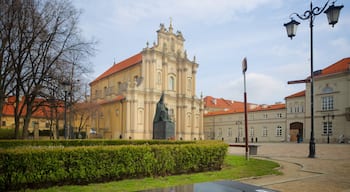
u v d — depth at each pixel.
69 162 9.30
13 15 24.00
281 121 71.19
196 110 69.88
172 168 11.61
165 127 26.70
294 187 9.46
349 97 50.97
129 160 10.43
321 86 55.69
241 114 82.56
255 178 11.28
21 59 25.69
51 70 27.64
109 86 74.44
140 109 58.88
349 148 30.14
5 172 8.30
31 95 27.41
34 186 8.80
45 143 21.70
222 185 4.23
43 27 25.95
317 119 55.81
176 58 67.19
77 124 67.81
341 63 55.56
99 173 9.74
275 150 29.22
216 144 13.67
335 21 15.52
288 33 18.31
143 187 9.07
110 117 63.50
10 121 63.78
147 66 61.03
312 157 19.66
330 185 9.77
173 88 65.88
